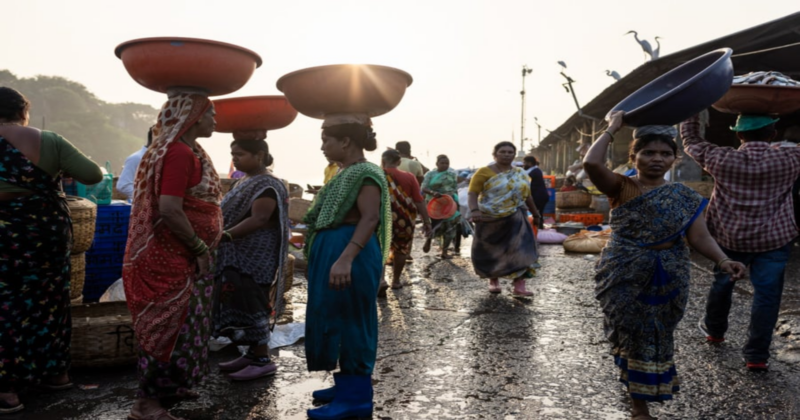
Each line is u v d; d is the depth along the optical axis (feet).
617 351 9.68
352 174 9.58
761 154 12.02
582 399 10.99
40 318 10.35
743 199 12.14
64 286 10.73
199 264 9.57
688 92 8.60
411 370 12.54
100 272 17.21
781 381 11.78
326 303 9.68
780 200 12.14
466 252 31.32
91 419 9.92
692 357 13.24
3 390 10.16
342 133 9.74
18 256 9.96
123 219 17.39
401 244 20.40
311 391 11.32
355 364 9.91
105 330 11.92
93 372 12.08
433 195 28.48
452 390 11.41
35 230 10.03
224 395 11.08
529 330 15.69
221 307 11.64
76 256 14.84
